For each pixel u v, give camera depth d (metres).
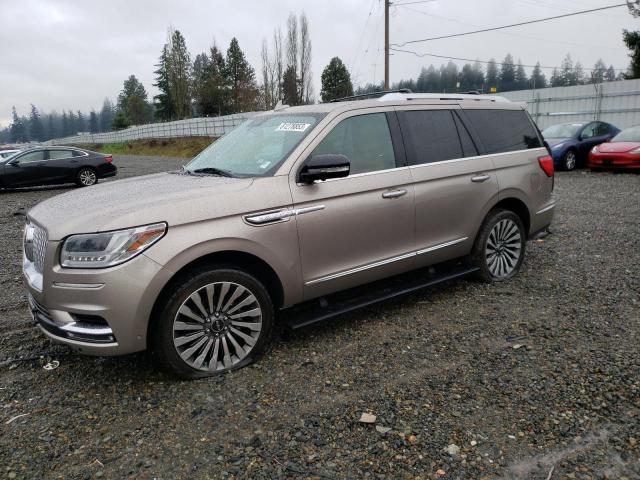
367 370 3.30
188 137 48.66
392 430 2.64
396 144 4.09
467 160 4.55
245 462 2.43
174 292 3.03
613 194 10.40
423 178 4.16
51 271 2.90
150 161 34.22
